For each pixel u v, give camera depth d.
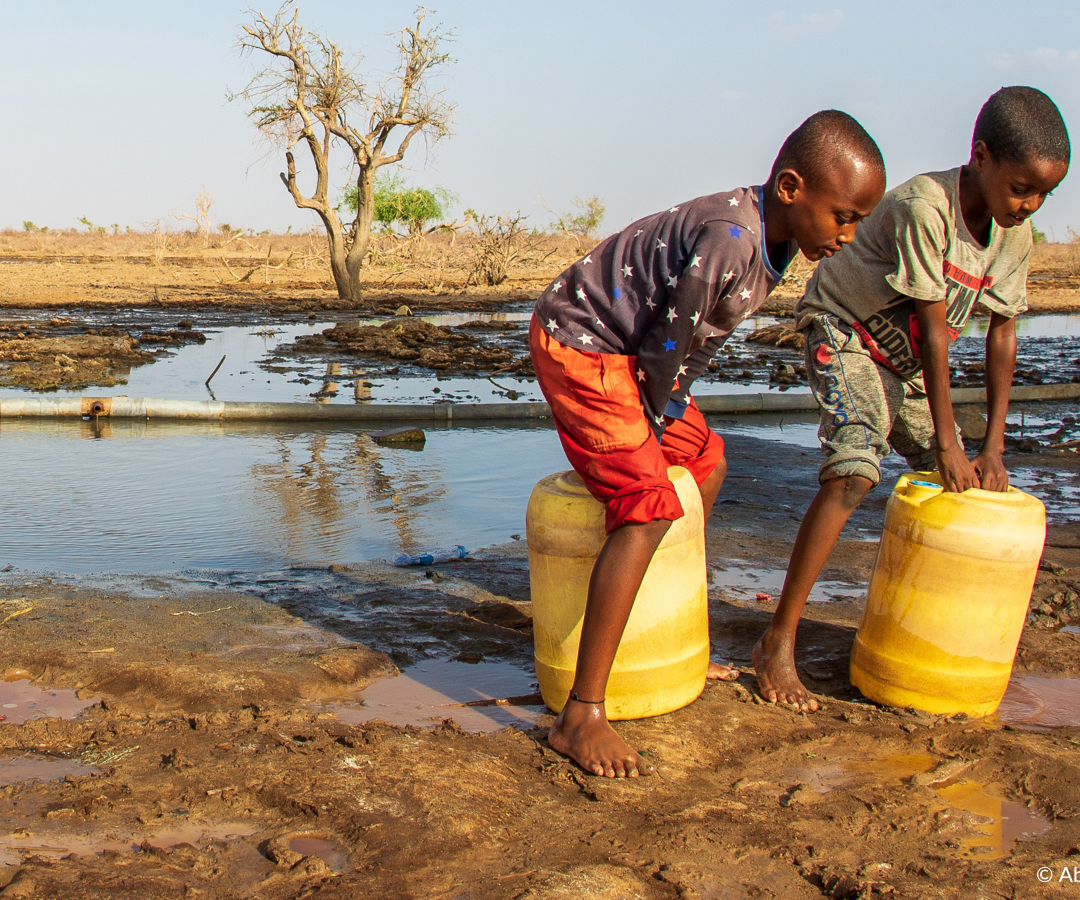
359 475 6.66
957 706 3.10
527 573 4.52
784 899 2.18
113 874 2.15
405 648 3.62
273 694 3.18
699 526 3.08
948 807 2.57
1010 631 3.08
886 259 3.13
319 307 24.83
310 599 4.10
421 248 42.69
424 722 3.06
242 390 10.70
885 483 6.48
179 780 2.60
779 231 2.73
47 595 4.00
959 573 3.02
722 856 2.33
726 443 7.86
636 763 2.73
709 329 2.81
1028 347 17.09
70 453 7.29
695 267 2.59
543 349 2.80
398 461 7.14
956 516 3.01
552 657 3.06
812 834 2.43
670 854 2.33
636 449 2.72
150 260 51.72
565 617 3.00
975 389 10.36
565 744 2.80
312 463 7.04
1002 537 2.98
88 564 4.70
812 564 3.18
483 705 3.20
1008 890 2.19
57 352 13.25
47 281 33.53
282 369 12.66
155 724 2.91
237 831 2.39
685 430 3.28
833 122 2.64
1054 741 2.93
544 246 47.44
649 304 2.71
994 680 3.10
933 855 2.34
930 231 3.01
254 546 5.02
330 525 5.42
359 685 3.32
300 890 2.14
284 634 3.68
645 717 3.05
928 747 2.92
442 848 2.31
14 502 5.83
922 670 3.10
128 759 2.71
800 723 3.08
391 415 8.86
